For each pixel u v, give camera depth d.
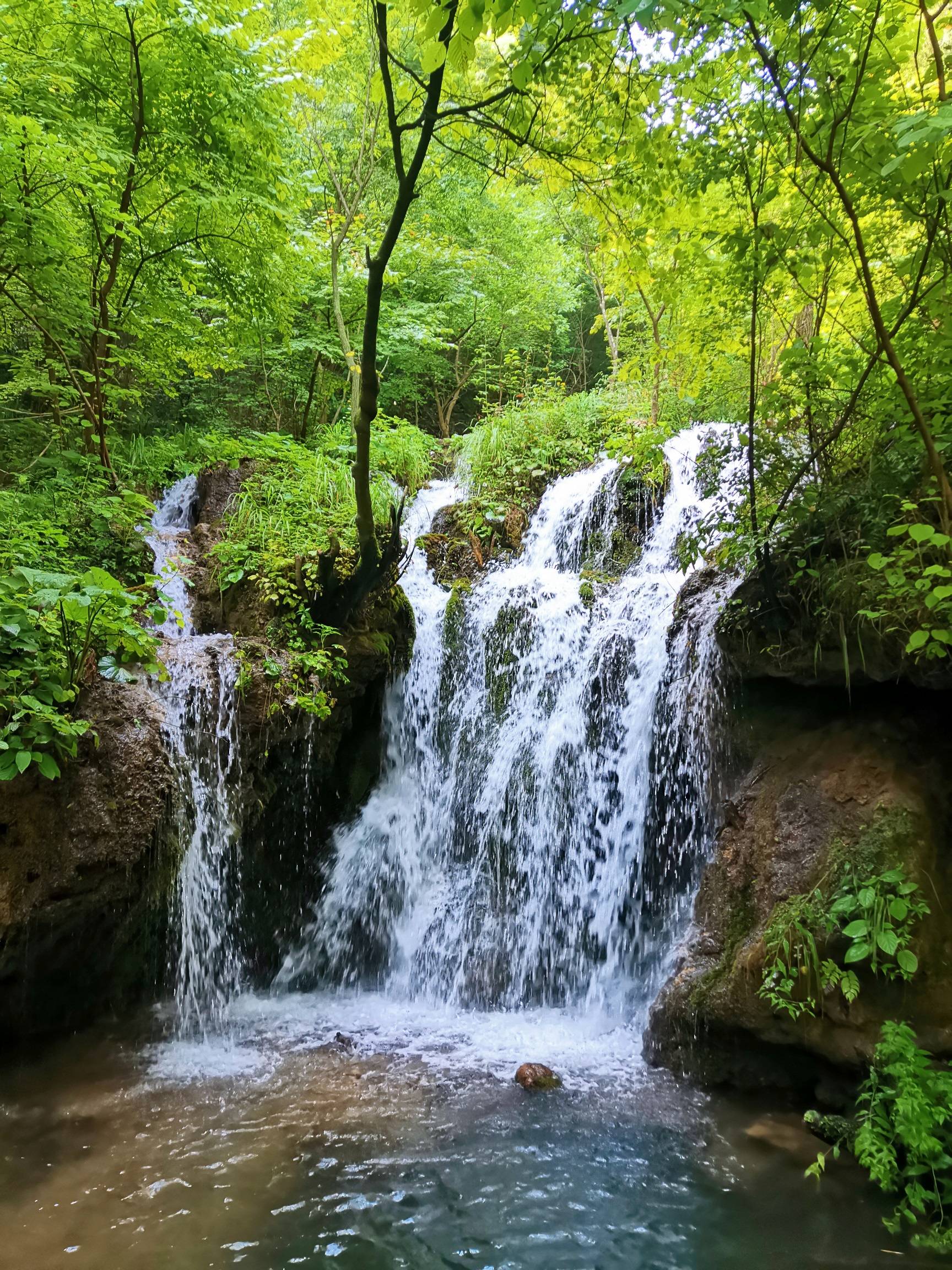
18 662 4.74
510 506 9.71
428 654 7.95
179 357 10.16
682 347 5.89
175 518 9.63
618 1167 3.79
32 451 8.65
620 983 5.99
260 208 7.96
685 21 3.52
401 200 4.67
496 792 7.26
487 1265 3.13
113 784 5.25
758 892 4.59
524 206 13.90
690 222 5.01
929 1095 3.38
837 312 5.36
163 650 6.34
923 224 4.00
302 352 12.80
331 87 9.31
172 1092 4.58
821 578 4.70
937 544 3.31
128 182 7.32
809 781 4.62
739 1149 3.92
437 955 6.70
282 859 6.69
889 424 4.57
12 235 6.35
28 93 6.24
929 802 4.22
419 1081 4.75
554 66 3.98
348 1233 3.31
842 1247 3.18
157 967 5.72
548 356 17.39
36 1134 4.06
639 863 6.18
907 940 3.68
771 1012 4.19
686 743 5.89
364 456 5.86
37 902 4.80
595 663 6.99
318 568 7.02
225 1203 3.51
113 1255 3.14
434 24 2.68
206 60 7.12
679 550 6.54
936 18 3.74
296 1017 5.89
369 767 7.39
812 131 3.95
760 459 5.06
